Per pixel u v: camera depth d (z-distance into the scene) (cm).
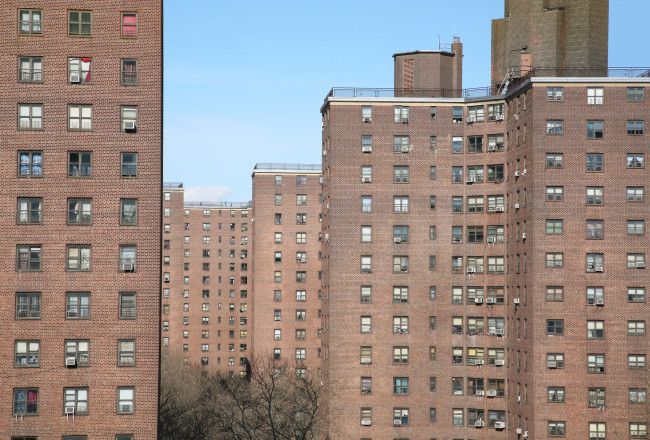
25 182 7169
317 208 17862
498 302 11044
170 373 16462
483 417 10981
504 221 11044
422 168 11381
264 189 17825
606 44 10925
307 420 10594
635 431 9812
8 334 7069
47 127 7212
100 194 7212
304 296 17725
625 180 10088
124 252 7212
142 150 7269
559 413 9881
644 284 9981
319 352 17625
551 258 10069
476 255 11194
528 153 10319
